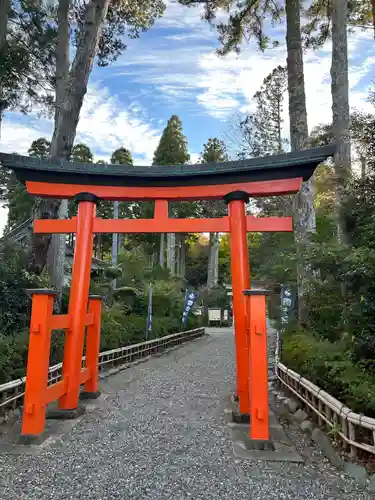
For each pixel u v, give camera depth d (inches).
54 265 407.2
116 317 438.6
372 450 129.1
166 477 128.4
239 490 119.6
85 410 211.0
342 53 340.2
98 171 216.5
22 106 431.5
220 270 1504.7
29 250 327.0
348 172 253.8
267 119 773.3
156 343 496.4
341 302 225.6
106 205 1203.2
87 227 218.8
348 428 144.6
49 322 173.0
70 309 207.0
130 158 1173.7
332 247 204.2
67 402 199.6
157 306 594.2
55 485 121.9
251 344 163.3
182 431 178.1
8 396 199.5
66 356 202.5
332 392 171.9
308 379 203.0
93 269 665.6
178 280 716.7
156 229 219.1
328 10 432.1
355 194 221.0
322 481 126.9
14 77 403.9
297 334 271.1
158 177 217.2
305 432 180.1
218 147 1059.3
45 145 921.5
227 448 156.3
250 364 162.9
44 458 143.9
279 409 222.4
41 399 164.1
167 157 1037.2
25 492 117.1
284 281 413.4
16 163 212.8
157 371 362.3
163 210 221.6
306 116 362.0
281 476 130.3
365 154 224.2
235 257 207.5
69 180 222.4
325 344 214.2
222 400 241.8
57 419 193.5
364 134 224.1
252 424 157.8
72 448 154.9
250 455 148.2
